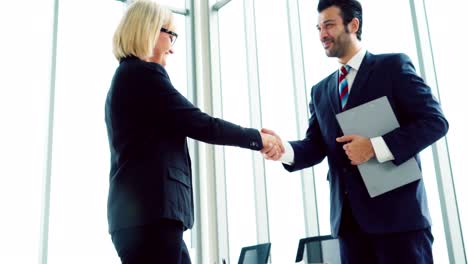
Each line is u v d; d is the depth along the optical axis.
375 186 1.33
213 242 4.26
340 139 1.38
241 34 4.37
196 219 4.27
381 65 1.44
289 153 1.67
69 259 3.47
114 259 3.61
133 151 1.33
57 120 3.62
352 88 1.47
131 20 1.48
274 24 3.92
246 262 2.84
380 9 2.91
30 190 3.43
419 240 1.30
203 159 4.40
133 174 1.30
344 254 1.44
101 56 3.91
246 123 4.15
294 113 3.55
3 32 3.55
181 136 1.44
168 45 1.59
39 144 3.54
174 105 1.41
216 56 4.74
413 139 1.29
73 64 3.78
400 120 1.40
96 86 3.83
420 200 1.33
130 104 1.37
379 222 1.33
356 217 1.38
